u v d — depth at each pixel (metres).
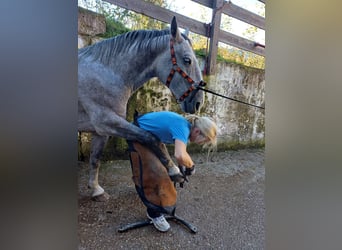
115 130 0.95
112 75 0.93
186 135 1.02
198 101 1.04
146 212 0.98
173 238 1.00
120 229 0.93
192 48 1.03
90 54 0.90
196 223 1.04
